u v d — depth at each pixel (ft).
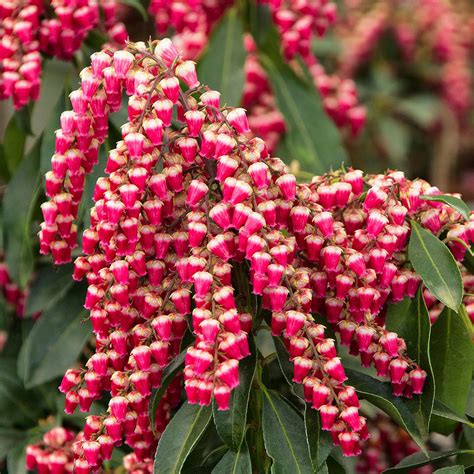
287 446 3.14
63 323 3.58
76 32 3.54
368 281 3.13
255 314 3.21
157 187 3.04
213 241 3.02
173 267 3.12
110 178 3.03
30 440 3.60
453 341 3.28
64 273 3.63
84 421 3.59
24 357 3.62
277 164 3.07
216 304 3.03
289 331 3.05
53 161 3.12
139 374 3.10
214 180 3.11
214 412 3.09
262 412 3.17
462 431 3.36
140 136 3.02
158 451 3.13
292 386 3.14
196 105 3.09
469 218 3.22
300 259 3.17
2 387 3.65
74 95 3.08
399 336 3.25
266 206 3.03
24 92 3.51
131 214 3.03
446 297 3.14
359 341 3.16
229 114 3.05
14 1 3.51
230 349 3.00
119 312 3.11
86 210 3.52
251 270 3.11
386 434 3.64
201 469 3.25
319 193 3.17
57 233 3.22
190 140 3.07
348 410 3.06
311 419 3.11
